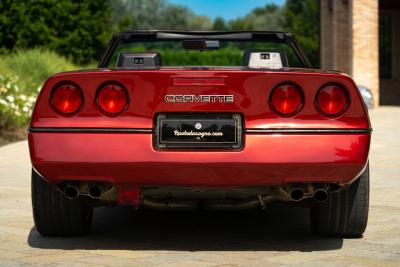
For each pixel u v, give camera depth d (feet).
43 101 16.96
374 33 85.51
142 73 16.65
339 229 18.62
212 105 16.62
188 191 17.15
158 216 22.22
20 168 34.42
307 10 235.81
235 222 21.25
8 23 105.81
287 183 16.96
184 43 23.15
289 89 16.63
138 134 16.65
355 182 18.12
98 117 16.76
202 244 18.26
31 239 18.86
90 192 17.11
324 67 102.94
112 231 19.94
